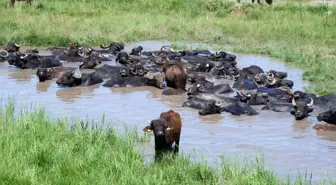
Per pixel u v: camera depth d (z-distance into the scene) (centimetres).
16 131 2864
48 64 5312
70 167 2423
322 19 8144
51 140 2766
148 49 6519
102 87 4609
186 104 3981
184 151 2941
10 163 2383
